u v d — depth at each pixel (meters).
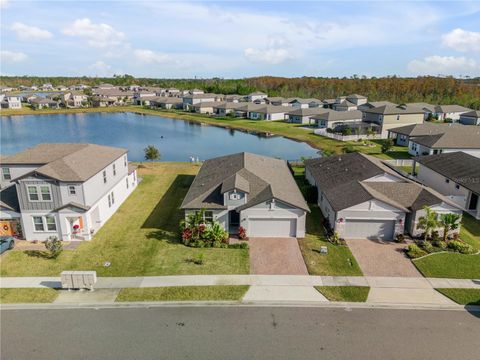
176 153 68.31
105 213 32.38
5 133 87.81
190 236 27.59
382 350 16.84
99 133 88.88
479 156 50.66
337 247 27.30
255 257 25.77
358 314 19.52
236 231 29.69
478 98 128.12
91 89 199.50
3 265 24.81
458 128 61.25
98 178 30.84
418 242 28.00
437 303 20.52
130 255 26.14
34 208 28.14
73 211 28.11
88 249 27.14
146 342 17.33
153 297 20.97
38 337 17.73
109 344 17.20
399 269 24.20
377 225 28.47
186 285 22.19
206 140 80.81
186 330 18.17
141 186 42.97
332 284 22.39
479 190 32.31
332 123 85.62
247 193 28.62
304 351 16.73
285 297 20.98
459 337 17.78
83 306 20.23
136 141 79.56
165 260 25.31
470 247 26.39
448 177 37.09
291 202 28.44
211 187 31.42
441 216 27.94
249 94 152.62
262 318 19.09
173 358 16.31
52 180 27.53
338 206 28.78
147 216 33.66
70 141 78.44
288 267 24.39
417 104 107.00
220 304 20.31
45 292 21.59
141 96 158.25
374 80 166.38
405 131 64.25
